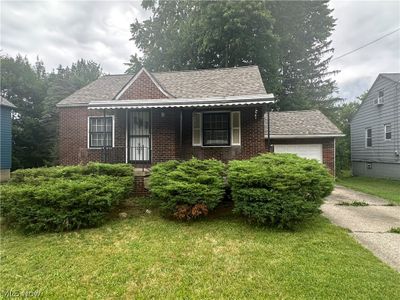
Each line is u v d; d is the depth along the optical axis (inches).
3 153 619.2
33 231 240.5
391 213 310.2
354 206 351.9
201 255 182.5
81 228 249.1
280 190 234.1
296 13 953.5
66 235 230.7
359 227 251.9
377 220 278.2
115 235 228.4
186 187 254.8
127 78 586.9
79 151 482.9
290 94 1072.8
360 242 209.9
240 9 742.5
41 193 240.7
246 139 417.4
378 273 152.1
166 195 262.5
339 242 206.1
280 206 231.6
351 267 160.6
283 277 148.9
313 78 1241.4
